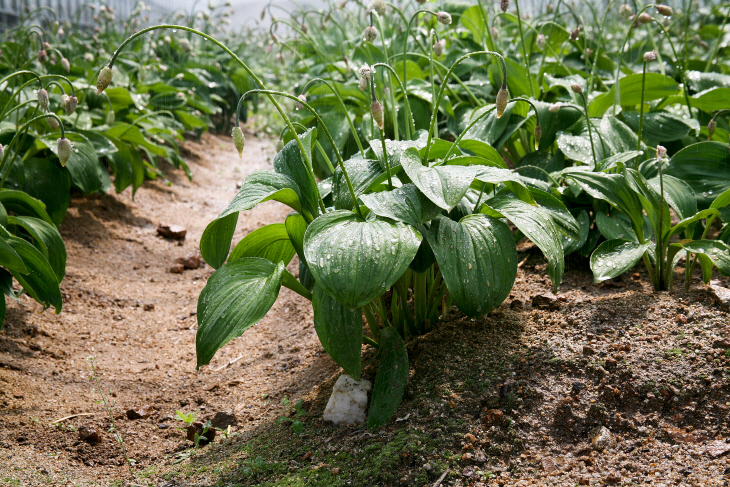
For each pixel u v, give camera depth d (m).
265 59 9.58
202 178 6.41
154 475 2.06
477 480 1.79
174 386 2.79
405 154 2.15
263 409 2.51
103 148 4.29
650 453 1.83
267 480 1.92
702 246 2.39
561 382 2.08
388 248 1.88
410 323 2.52
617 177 2.57
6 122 3.97
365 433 2.05
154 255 4.43
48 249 2.92
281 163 2.36
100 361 2.97
